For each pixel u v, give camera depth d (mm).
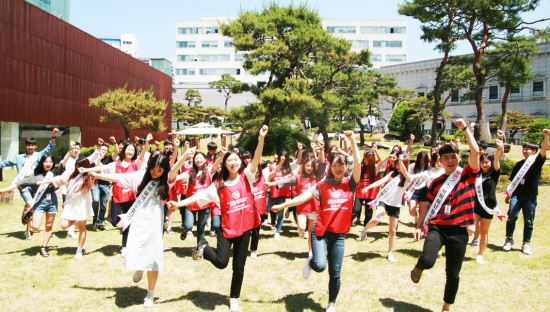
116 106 28656
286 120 28828
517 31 20391
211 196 4547
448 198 4293
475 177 4262
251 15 23266
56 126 29094
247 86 25469
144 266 4414
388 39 84000
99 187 8469
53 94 28406
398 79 63781
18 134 25672
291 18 23062
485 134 20797
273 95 21734
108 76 36062
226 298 4863
